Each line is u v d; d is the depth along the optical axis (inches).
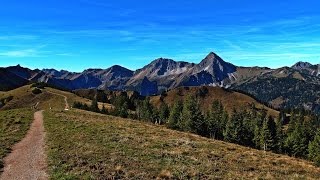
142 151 1421.0
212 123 5162.4
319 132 3833.7
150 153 1387.8
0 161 1197.1
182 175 1063.0
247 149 2151.8
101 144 1531.7
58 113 3405.5
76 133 1850.4
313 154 3779.5
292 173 1378.0
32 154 1332.4
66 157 1227.2
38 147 1483.8
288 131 5723.4
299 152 4453.7
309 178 1298.0
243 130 4854.8
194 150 1606.8
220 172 1175.6
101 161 1188.5
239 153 1727.4
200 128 4972.9
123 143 1594.5
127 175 1017.5
